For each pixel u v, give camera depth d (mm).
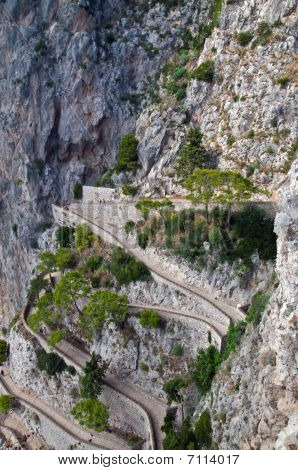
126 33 100750
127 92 99000
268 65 71375
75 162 100875
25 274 103062
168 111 82750
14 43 102938
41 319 71438
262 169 65062
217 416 43688
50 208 101312
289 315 35938
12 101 102500
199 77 80125
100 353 65312
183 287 61312
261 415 37438
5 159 104438
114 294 63469
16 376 75750
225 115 73875
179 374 57188
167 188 75875
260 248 56625
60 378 67625
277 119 67562
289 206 36344
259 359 40125
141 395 59250
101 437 59281
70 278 68625
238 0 82375
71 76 98625
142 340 61375
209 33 90125
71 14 99750
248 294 56375
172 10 100500
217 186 62375
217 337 53000
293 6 72812
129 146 86000
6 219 106875
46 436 65875
